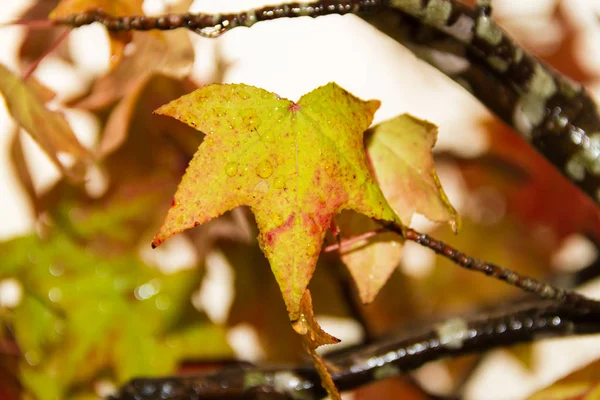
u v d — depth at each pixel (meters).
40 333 0.75
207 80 0.76
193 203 0.55
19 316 0.76
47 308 0.76
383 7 0.61
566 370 1.00
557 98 0.65
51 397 0.75
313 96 0.57
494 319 0.67
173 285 0.78
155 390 0.66
